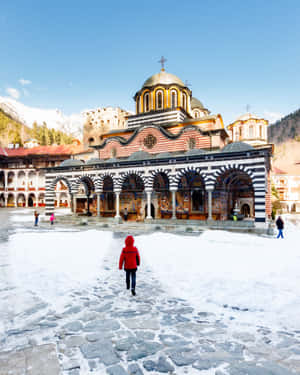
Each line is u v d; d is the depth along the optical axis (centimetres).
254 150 2275
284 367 460
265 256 1322
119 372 446
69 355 495
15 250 1458
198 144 3219
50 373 437
